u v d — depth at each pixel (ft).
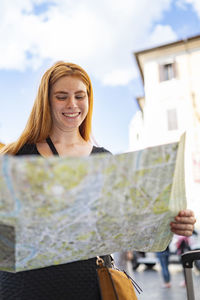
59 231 2.65
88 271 3.56
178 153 2.56
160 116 52.06
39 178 2.29
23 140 4.06
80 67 4.25
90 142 4.67
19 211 2.41
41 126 4.09
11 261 2.79
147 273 27.22
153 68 54.24
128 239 3.03
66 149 4.25
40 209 2.43
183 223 3.00
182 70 52.49
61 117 4.07
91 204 2.55
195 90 51.52
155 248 3.30
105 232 2.83
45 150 4.08
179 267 28.66
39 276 3.35
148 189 2.63
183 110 51.19
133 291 3.63
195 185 45.75
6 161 2.19
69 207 2.48
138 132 51.65
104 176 2.43
